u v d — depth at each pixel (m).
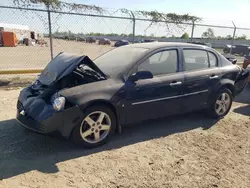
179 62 4.75
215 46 23.64
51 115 3.54
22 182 3.05
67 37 9.55
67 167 3.41
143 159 3.69
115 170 3.38
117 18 8.95
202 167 3.54
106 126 4.04
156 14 9.77
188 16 10.63
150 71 4.39
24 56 19.22
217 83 5.22
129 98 4.11
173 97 4.62
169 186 3.08
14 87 7.68
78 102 3.66
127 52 4.72
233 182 3.22
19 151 3.78
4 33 34.16
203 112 5.64
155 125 5.00
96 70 4.05
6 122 4.83
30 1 7.54
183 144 4.23
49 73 4.23
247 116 5.78
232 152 4.02
